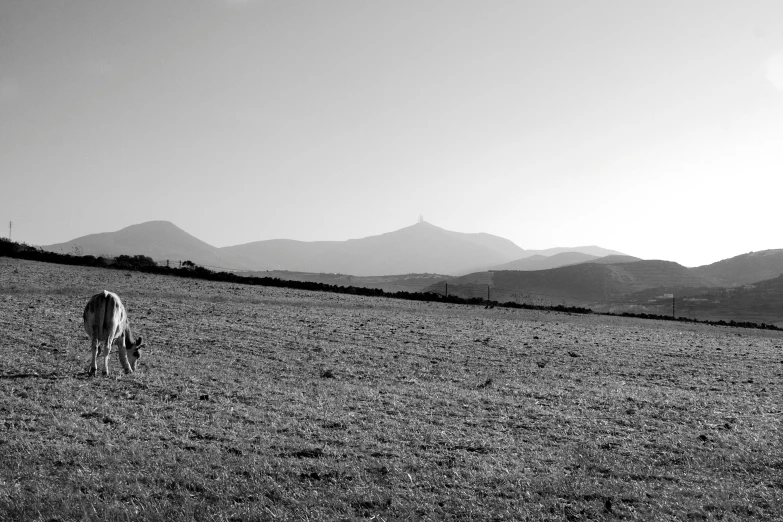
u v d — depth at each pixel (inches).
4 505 371.2
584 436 637.9
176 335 1227.2
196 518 372.8
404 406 733.9
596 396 863.7
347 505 405.1
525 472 499.2
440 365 1095.6
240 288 2381.9
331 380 904.3
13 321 1205.1
